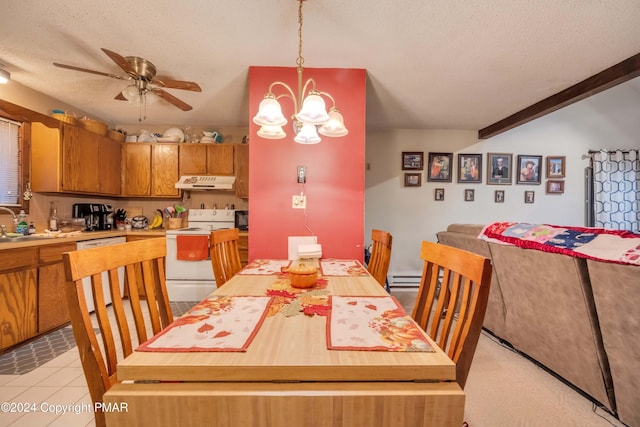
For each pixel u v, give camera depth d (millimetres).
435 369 665
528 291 1776
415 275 4082
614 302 1256
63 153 2818
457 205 4207
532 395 1612
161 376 650
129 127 3988
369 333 821
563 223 4211
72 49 2070
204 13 1671
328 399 630
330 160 2250
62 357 2014
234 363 661
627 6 1589
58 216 3107
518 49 2033
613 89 4258
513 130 4230
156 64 2256
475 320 816
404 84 2631
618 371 1309
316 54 2096
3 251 2035
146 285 1104
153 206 3961
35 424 1400
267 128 1597
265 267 1724
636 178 4086
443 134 4211
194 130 4047
